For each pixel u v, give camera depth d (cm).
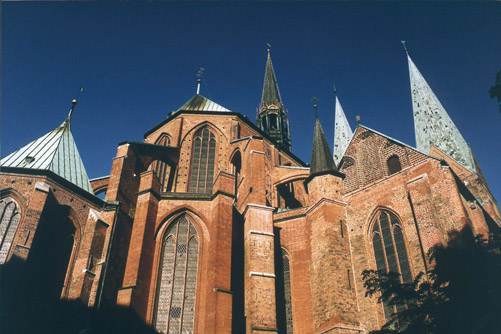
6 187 3170
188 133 4612
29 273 2827
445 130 5781
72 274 3048
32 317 2770
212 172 4375
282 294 3288
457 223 2934
